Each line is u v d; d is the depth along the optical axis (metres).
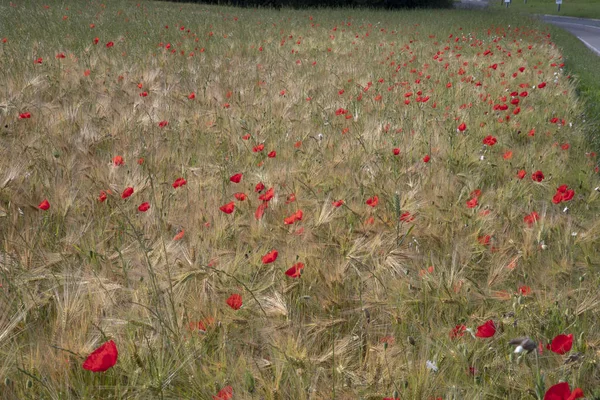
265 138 5.67
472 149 5.45
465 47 15.55
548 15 45.34
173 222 3.57
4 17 14.81
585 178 4.75
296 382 2.20
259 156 5.20
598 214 4.12
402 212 3.68
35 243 3.23
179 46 12.73
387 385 2.26
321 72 10.18
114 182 4.22
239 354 2.46
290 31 17.91
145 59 10.52
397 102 7.76
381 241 3.24
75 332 2.34
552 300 2.79
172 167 4.82
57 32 13.02
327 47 14.36
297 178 4.38
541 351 2.46
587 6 54.56
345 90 8.75
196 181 4.33
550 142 6.08
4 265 2.87
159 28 15.16
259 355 2.52
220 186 4.34
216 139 5.71
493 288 3.00
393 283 2.90
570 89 9.30
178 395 2.22
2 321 2.38
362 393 2.23
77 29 13.73
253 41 14.50
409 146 5.42
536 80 9.92
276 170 4.50
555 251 3.30
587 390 2.29
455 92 8.51
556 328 2.63
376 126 6.06
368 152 5.16
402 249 3.21
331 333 2.60
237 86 8.49
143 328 2.43
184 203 3.89
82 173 4.38
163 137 5.67
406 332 2.64
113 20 16.62
